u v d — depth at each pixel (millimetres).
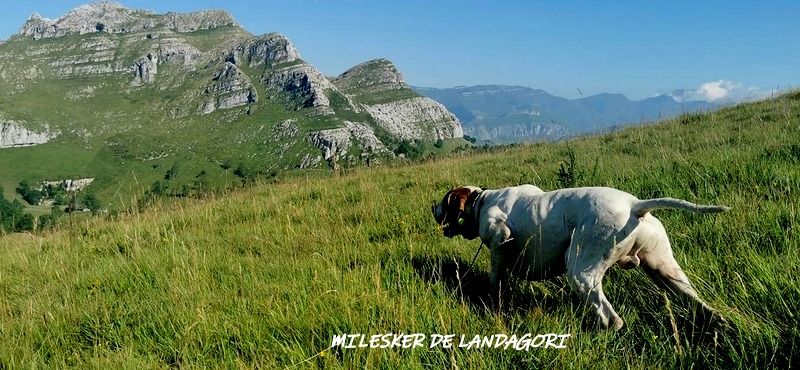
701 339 3633
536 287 4824
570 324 3840
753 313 3584
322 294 4547
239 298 5074
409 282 4953
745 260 4324
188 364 3977
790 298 3594
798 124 11961
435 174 12586
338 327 4133
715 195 6516
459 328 3988
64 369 4242
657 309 4055
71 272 7102
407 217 7781
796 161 7621
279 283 5391
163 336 4598
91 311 5305
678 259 4641
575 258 3977
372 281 4902
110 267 6789
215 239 8258
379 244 6715
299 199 11227
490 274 4766
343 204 10180
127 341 4586
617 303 4258
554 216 4316
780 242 4660
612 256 3863
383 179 13148
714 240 5020
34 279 7117
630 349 3592
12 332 5078
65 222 11930
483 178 11336
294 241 7352
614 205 3938
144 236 9047
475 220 5207
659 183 7375
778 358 3225
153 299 5406
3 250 9859
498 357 3607
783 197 5984
